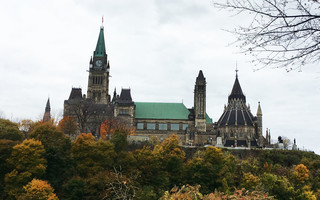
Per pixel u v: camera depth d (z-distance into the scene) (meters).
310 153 150.62
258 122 191.88
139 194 78.81
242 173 115.38
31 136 109.25
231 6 14.54
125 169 100.56
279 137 179.50
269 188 98.81
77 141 106.88
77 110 183.88
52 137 108.50
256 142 188.75
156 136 183.50
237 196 33.78
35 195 75.38
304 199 95.50
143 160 104.88
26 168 87.56
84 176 97.88
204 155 124.06
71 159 101.56
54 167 95.44
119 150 118.75
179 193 32.84
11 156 89.75
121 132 128.75
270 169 119.00
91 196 82.94
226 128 192.88
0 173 88.38
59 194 87.31
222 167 110.69
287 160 141.25
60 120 182.75
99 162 101.56
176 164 112.94
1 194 82.56
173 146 128.75
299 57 14.20
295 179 108.06
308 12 13.80
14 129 112.56
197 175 104.44
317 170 118.56
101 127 177.25
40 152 92.56
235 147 165.25
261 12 14.30
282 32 14.28
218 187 104.62
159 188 96.69
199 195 32.97
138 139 166.62
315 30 13.88
